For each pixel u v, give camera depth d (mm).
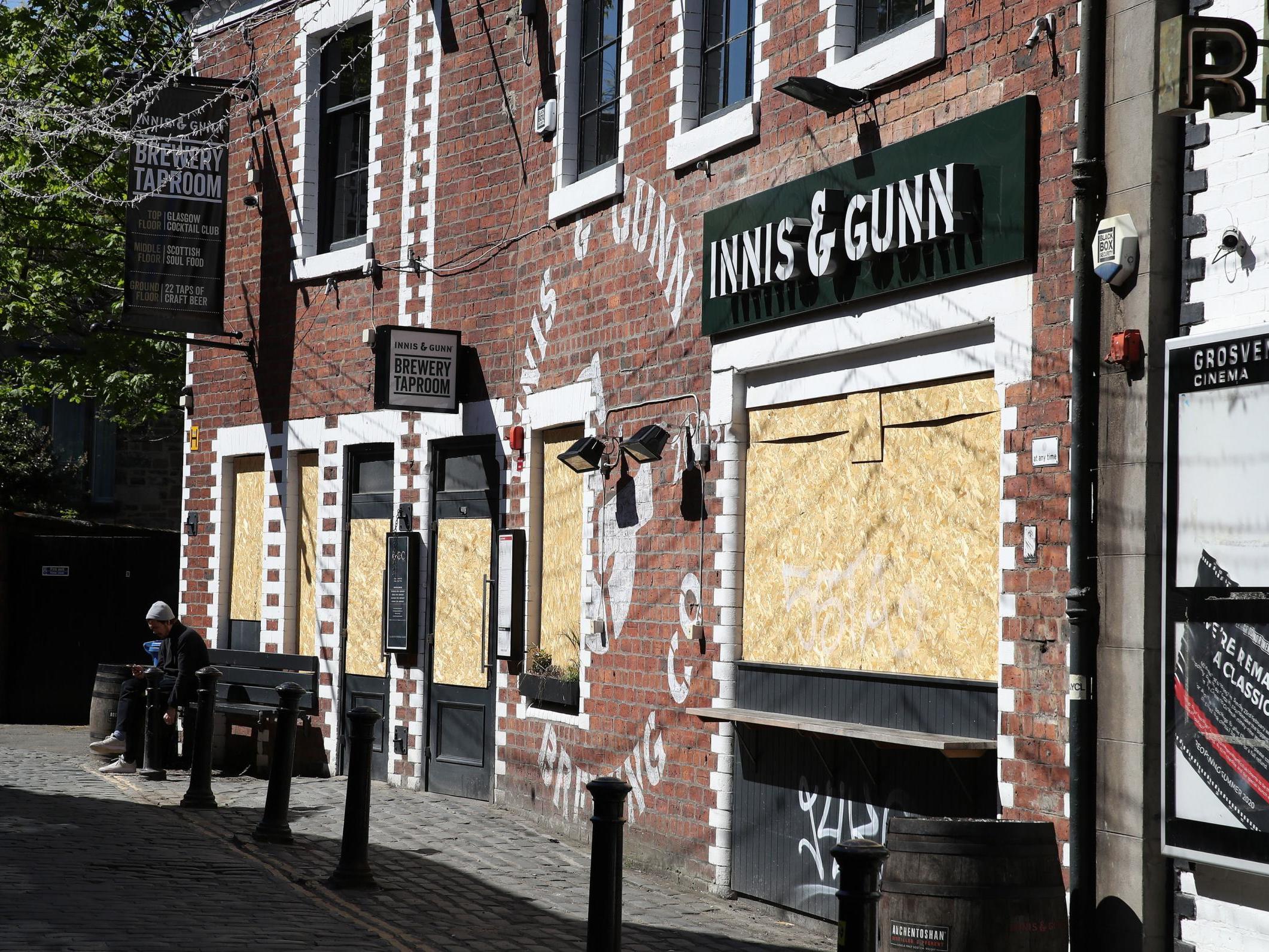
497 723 13078
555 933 8203
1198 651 6410
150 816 11320
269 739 14594
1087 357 7055
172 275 16047
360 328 15039
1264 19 6176
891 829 6543
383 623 14438
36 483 24656
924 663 8234
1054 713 7203
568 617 12344
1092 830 6910
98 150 20422
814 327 9141
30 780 13281
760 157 9797
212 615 16906
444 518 13961
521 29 13125
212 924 7738
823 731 8312
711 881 9914
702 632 10156
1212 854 6289
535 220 12789
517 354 13016
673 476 10594
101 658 20531
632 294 11266
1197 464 6465
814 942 8562
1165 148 6797
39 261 22094
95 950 6961
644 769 10805
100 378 22562
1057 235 7340
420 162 14414
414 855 10445
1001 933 6293
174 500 27172
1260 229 6336
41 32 20344
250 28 16766
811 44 9344
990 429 7883
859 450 8852
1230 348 6320
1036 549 7371
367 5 15266
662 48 10984
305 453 15844
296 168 15953
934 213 7934
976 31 7965
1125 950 6684
